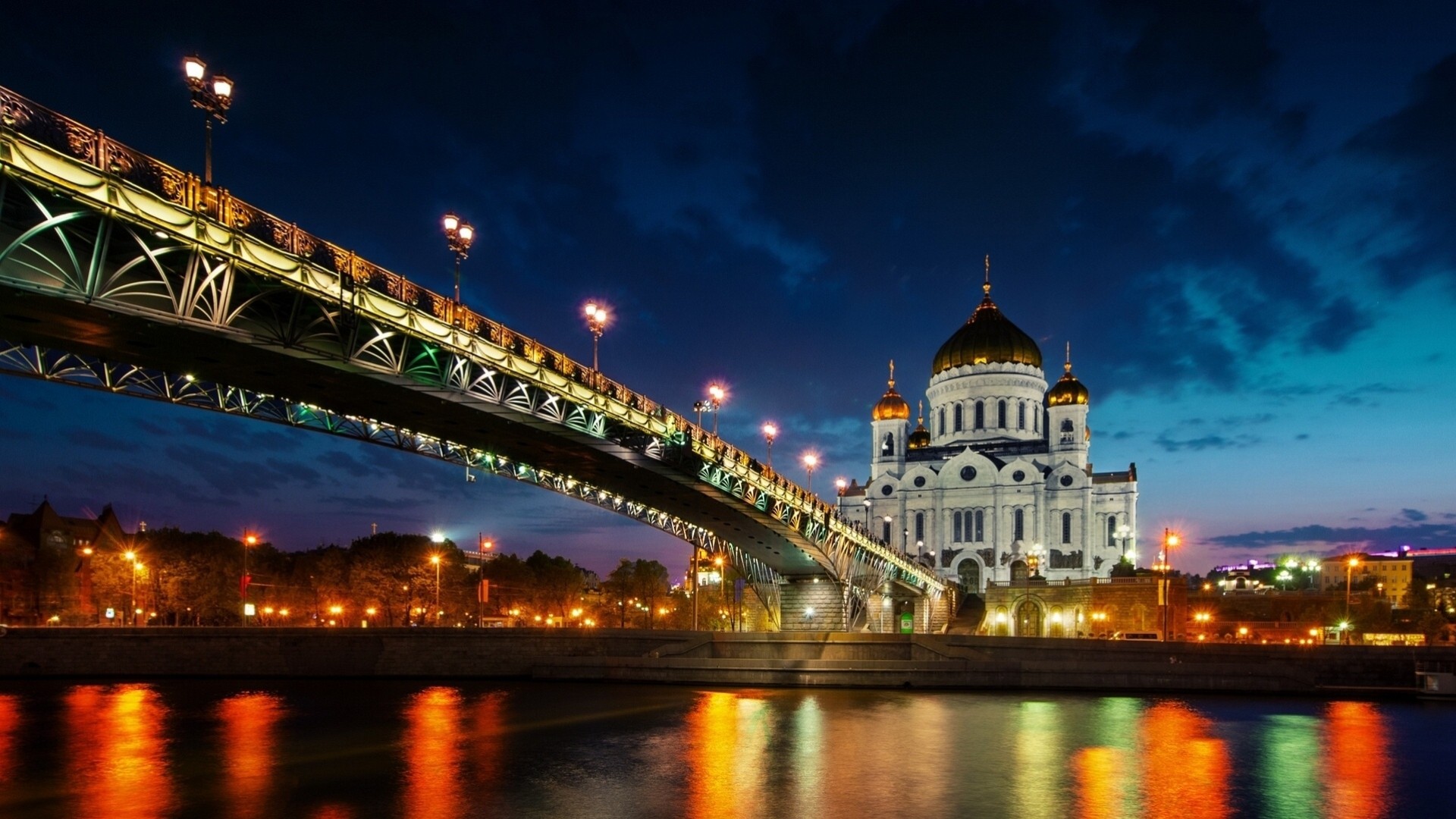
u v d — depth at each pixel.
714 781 35.72
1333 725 52.66
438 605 118.62
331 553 129.12
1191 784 36.03
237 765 38.53
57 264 32.75
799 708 58.59
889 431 195.00
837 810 31.41
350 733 47.00
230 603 114.62
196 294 35.44
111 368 44.88
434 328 46.47
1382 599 139.25
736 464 79.56
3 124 28.64
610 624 160.00
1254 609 134.38
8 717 53.19
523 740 45.00
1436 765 40.34
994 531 172.88
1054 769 38.50
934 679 72.00
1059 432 179.00
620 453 67.25
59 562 122.75
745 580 120.00
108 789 34.06
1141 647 74.75
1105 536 170.62
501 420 56.84
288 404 54.28
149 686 70.69
